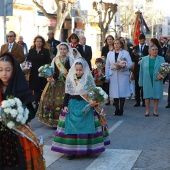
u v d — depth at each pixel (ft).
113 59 39.91
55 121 32.96
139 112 41.88
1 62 15.78
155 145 28.04
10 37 39.99
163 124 35.50
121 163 23.85
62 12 84.48
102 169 22.77
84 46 43.93
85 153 24.23
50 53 43.37
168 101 44.73
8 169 15.88
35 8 100.27
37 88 39.88
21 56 40.16
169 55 44.11
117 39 39.91
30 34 99.19
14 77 15.94
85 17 124.77
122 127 34.09
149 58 38.91
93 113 24.41
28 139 16.12
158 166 23.35
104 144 25.68
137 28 70.03
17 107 15.58
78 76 24.48
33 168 16.24
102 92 24.03
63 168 22.89
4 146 15.87
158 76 38.42
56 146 24.66
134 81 49.49
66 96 24.67
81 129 24.14
